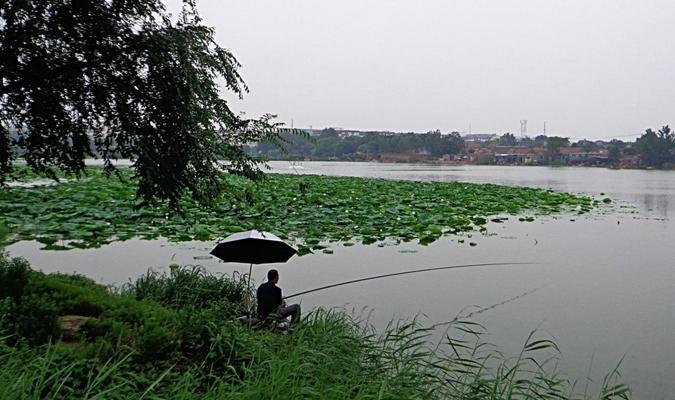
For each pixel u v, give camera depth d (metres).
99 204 21.64
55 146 9.17
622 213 25.81
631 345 8.40
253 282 11.70
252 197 10.78
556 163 131.00
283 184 35.75
